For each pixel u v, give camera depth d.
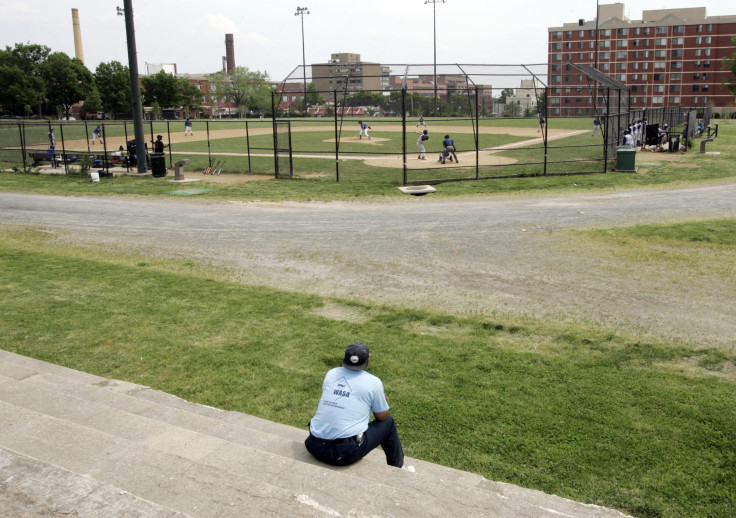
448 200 21.81
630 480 5.59
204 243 15.92
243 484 4.18
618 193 22.59
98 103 105.69
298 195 23.17
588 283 11.99
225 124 85.12
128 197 23.34
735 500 5.27
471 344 8.96
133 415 5.87
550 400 7.17
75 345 9.06
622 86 32.66
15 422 5.16
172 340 9.26
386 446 5.51
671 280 12.12
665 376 7.77
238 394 7.51
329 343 9.07
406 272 12.96
